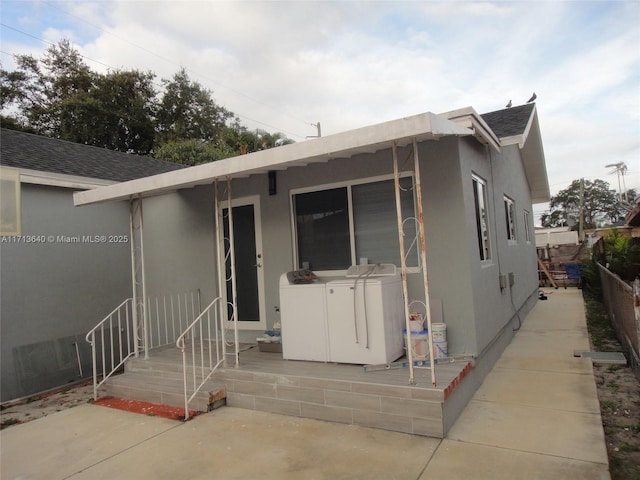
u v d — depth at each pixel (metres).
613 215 46.94
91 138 24.95
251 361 4.98
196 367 4.98
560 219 48.88
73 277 6.77
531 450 3.23
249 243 6.24
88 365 6.82
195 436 3.88
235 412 4.44
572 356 5.89
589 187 48.31
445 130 3.64
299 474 3.07
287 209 5.84
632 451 3.21
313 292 4.75
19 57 25.12
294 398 4.22
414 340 4.53
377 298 4.39
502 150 7.64
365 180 5.30
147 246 7.34
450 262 4.78
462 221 4.72
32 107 25.19
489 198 6.29
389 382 3.81
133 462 3.46
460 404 4.05
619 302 6.33
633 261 9.12
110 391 5.34
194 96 29.14
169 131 27.84
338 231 5.54
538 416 3.87
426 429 3.56
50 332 6.39
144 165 9.77
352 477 2.97
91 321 6.96
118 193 5.29
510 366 5.56
